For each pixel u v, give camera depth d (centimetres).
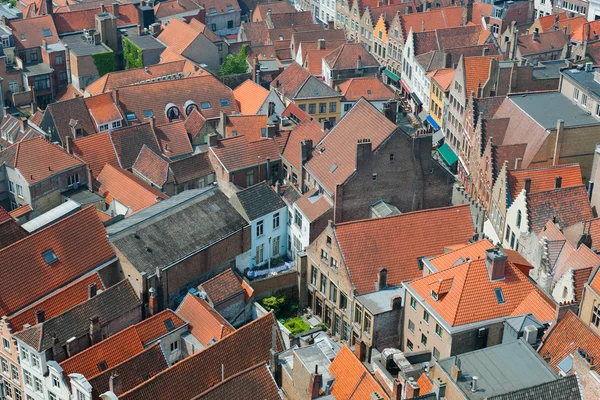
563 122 13438
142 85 16662
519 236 12212
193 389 9594
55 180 13850
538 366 8406
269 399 9162
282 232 13312
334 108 17788
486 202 13950
